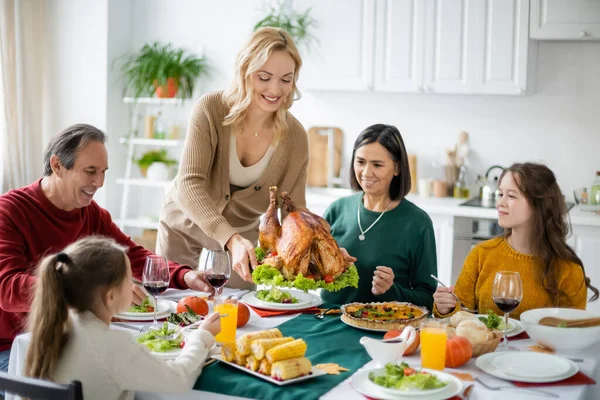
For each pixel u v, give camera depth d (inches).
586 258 159.8
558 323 79.4
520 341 81.2
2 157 198.7
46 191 94.0
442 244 171.5
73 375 64.0
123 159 214.4
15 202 91.4
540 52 180.2
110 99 206.5
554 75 180.1
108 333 65.2
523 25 168.1
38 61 208.8
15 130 199.6
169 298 96.0
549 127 182.1
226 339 75.8
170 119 213.6
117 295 67.3
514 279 77.1
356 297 104.6
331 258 88.4
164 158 208.5
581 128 179.3
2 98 196.5
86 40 205.5
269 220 92.8
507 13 168.9
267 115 106.1
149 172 206.1
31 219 92.3
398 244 103.7
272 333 71.4
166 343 74.7
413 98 193.0
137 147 216.8
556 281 93.3
